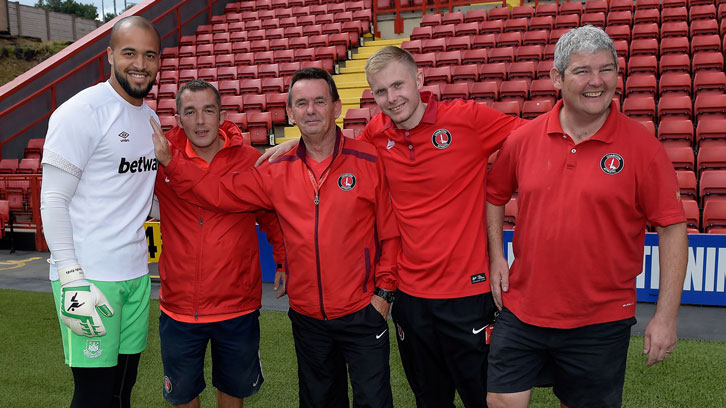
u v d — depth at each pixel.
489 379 2.00
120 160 1.93
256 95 8.80
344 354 2.14
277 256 2.48
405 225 2.11
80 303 1.78
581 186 1.74
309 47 10.81
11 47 26.31
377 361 2.10
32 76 9.09
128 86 1.90
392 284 2.12
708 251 4.07
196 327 2.18
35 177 6.69
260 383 2.35
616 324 1.82
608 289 1.80
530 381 1.96
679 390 2.79
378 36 12.40
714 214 4.64
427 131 2.03
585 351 1.84
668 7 9.41
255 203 2.14
